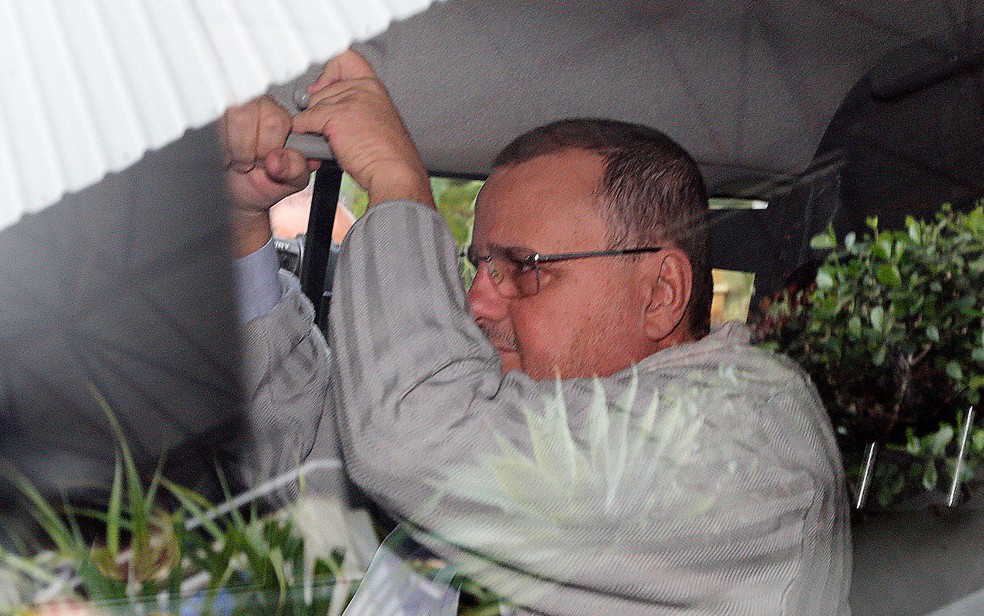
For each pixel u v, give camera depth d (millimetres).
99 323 852
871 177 1168
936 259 1149
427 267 1049
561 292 1073
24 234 851
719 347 1104
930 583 1079
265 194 962
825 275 1145
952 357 1149
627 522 999
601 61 1088
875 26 1166
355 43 1006
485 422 1004
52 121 879
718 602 1022
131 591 770
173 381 863
